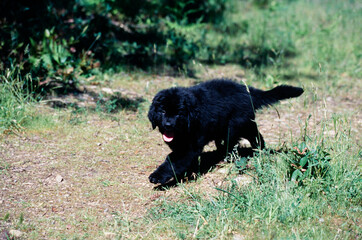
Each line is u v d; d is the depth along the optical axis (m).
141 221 4.09
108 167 4.56
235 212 4.12
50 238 3.96
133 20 7.56
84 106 5.33
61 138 4.85
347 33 8.25
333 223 4.08
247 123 4.60
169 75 6.18
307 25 8.45
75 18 6.51
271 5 9.48
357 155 4.49
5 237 3.94
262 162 4.47
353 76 6.52
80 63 5.77
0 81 5.30
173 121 4.31
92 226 4.05
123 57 6.33
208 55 6.93
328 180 4.27
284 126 5.20
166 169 4.36
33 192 4.28
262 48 7.38
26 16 6.31
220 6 8.97
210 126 4.46
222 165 4.64
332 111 5.51
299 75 6.43
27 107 5.07
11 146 4.70
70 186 4.35
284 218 4.07
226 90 4.55
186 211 4.15
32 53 5.56
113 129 5.02
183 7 8.03
